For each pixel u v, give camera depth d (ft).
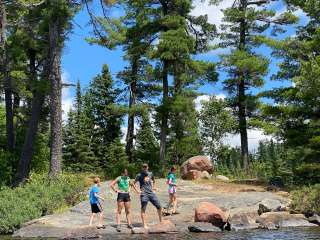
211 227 58.65
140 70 140.15
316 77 92.99
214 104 150.10
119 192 58.18
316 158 98.99
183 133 144.05
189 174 109.50
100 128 197.98
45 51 107.04
